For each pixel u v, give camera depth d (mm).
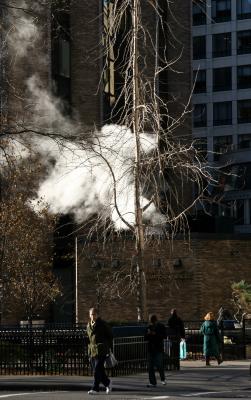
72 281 66938
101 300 53938
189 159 43156
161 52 74562
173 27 76125
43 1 39656
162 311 56281
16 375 33375
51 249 57438
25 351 34562
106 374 29719
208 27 115938
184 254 56375
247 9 114625
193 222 63188
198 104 115688
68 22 71250
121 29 55875
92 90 71250
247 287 55281
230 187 90938
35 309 52750
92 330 26922
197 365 40062
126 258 55750
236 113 114125
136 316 55844
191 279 56250
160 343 29156
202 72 116125
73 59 71438
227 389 28547
